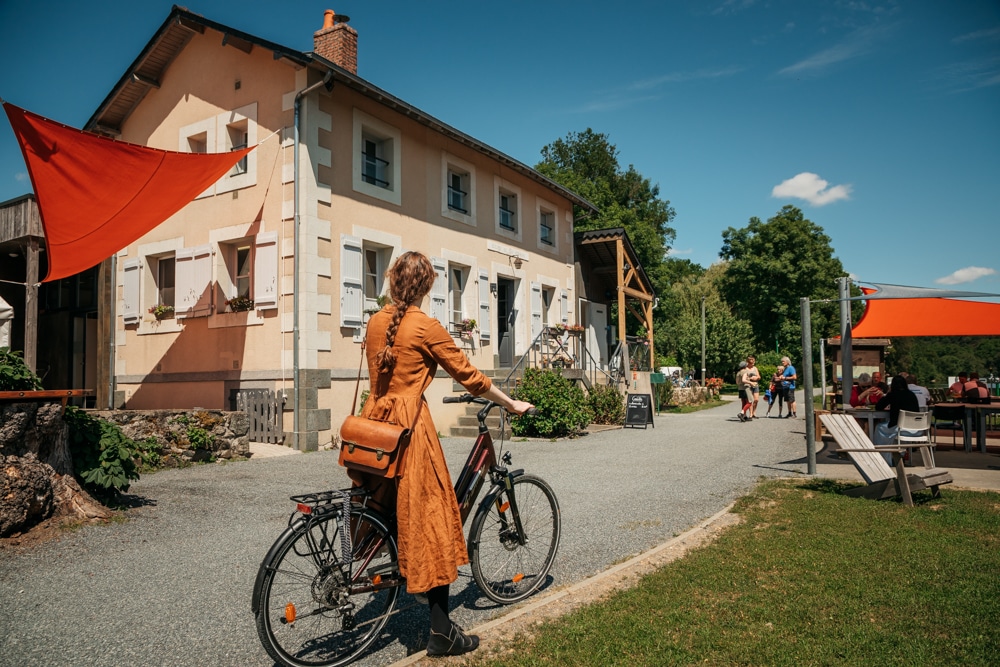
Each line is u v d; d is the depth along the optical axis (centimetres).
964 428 1070
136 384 1285
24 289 1561
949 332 1077
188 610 368
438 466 305
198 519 571
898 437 783
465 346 1432
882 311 1116
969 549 464
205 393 1173
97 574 426
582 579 420
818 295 4712
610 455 998
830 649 303
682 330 4803
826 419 703
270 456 955
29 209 1191
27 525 502
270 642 279
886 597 368
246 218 1136
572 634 322
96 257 1006
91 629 341
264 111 1124
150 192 933
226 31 1117
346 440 304
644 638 318
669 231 4547
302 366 1040
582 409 1300
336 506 294
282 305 1073
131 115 1348
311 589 291
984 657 294
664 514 601
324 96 1111
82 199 884
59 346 1506
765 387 4172
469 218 1481
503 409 363
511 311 1662
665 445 1134
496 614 361
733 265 5006
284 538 284
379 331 315
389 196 1246
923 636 317
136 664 302
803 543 483
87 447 581
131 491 669
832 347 1555
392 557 313
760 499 655
